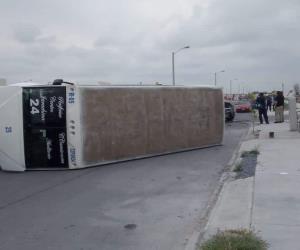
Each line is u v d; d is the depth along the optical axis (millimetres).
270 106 53500
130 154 15586
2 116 14133
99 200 9875
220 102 19516
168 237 7227
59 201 9898
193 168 13750
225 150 17969
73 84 14023
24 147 14000
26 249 6824
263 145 17438
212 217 7820
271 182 10320
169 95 17047
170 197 9992
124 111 15312
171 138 17156
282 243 6223
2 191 11141
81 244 6980
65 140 13906
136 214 8656
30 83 15562
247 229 6652
